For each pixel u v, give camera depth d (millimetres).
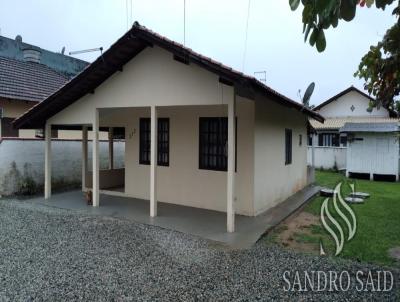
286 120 9719
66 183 11312
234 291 3865
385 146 14781
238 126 7504
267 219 7109
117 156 13797
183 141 8430
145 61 7246
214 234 6012
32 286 3957
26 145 10086
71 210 7910
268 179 8227
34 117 8859
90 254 4996
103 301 3627
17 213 7547
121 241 5594
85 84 7938
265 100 7969
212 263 4684
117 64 7535
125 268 4492
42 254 4984
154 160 7219
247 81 5539
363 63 3676
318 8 1590
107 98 7957
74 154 11633
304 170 12125
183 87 6691
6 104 11961
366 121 18984
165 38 6227
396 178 14531
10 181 9672
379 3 1926
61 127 10336
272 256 4977
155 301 3635
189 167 8352
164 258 4859
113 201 8961
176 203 8594
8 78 13023
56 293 3791
